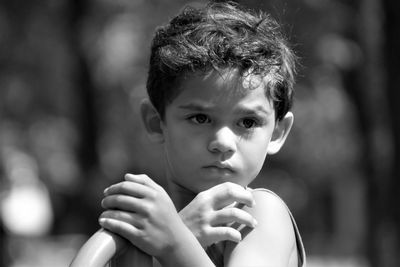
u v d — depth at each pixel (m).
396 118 17.53
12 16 31.14
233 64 4.78
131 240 4.20
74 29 28.75
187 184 4.91
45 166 46.94
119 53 34.09
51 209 45.91
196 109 4.79
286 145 43.34
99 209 27.77
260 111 4.86
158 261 4.52
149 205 4.21
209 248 4.82
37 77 36.09
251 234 4.76
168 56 4.91
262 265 4.62
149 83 5.23
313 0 22.02
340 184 53.00
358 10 22.94
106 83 35.12
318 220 58.44
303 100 34.91
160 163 41.62
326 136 41.75
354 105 23.44
